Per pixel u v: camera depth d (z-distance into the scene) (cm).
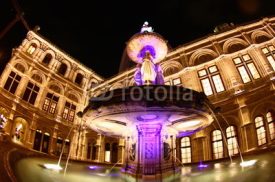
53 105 2266
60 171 1001
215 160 1355
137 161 926
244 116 1545
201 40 2144
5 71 1958
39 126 2020
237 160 1191
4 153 886
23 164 891
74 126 2312
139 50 1192
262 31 1928
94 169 1236
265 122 1431
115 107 837
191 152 1677
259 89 1562
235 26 2050
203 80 1952
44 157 1332
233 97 1659
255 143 1405
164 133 1015
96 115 920
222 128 1639
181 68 2122
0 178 599
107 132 1156
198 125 1052
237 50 1944
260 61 1731
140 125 975
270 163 872
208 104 882
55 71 2384
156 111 853
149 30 1291
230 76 1800
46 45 2423
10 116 1797
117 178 962
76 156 2158
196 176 932
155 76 1099
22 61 2141
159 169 892
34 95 2138
